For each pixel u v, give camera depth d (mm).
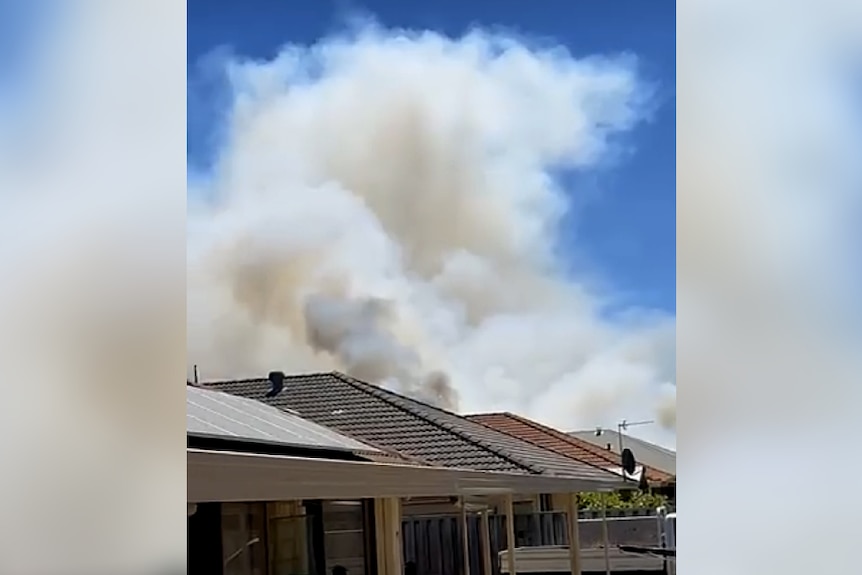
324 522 1812
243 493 1400
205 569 1686
